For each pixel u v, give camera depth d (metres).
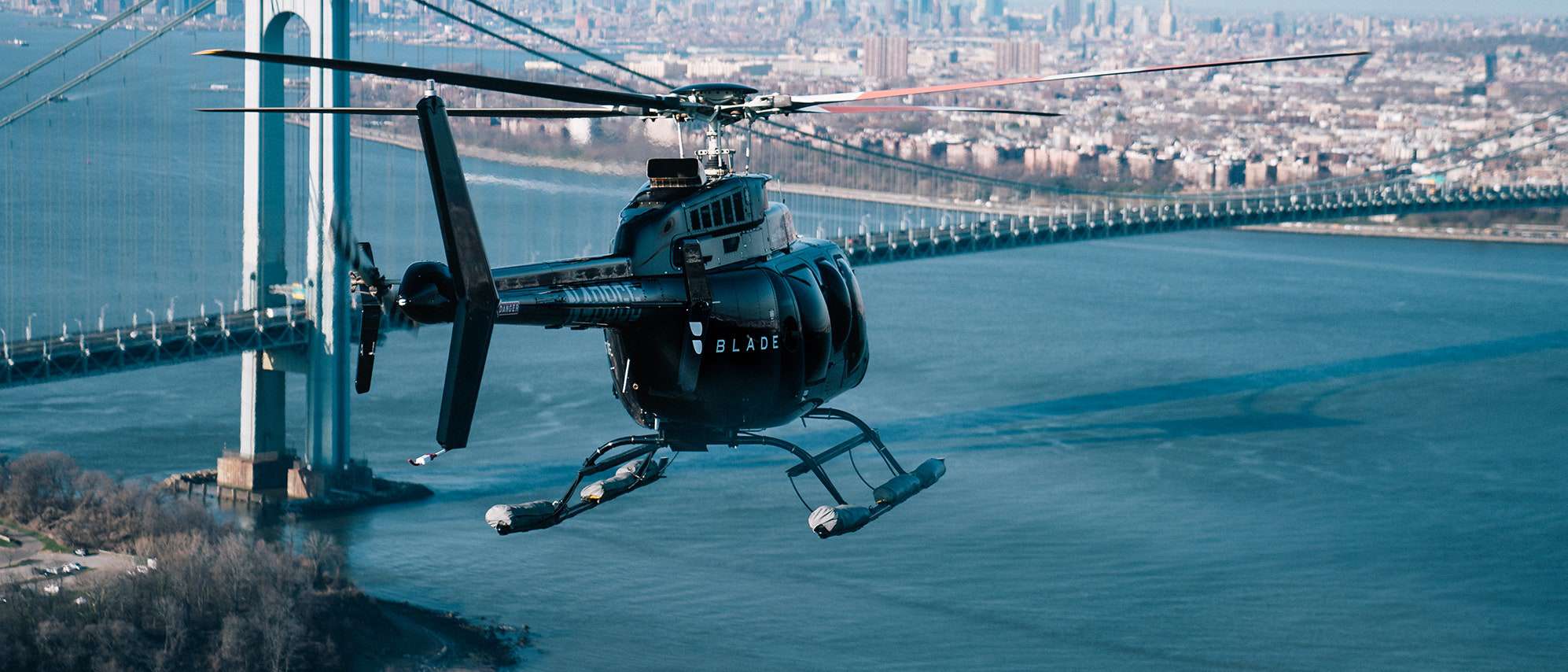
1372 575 84.25
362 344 23.44
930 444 107.88
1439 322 170.25
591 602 78.38
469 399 22.72
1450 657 73.75
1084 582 81.81
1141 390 129.12
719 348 26.53
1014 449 107.31
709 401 26.77
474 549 86.12
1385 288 196.88
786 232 28.31
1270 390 131.12
